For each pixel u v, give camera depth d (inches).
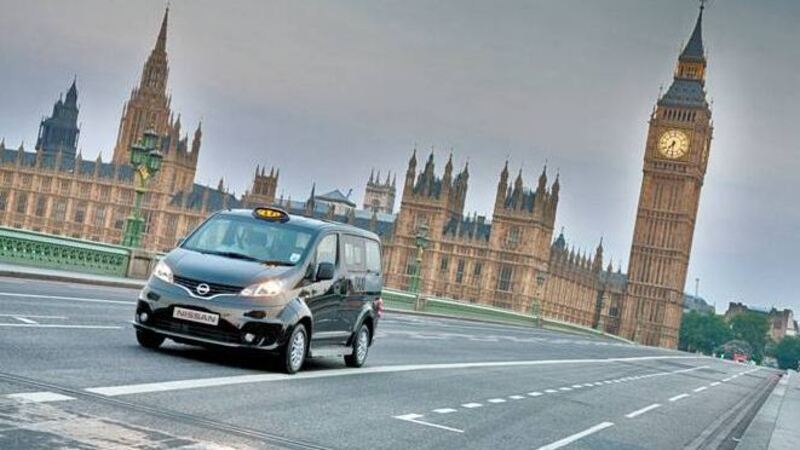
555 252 6732.3
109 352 514.0
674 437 614.9
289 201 7308.1
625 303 7549.2
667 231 7519.7
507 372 930.1
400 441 402.6
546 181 6412.4
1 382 368.5
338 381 574.2
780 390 1578.5
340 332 621.3
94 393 380.8
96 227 7145.7
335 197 7746.1
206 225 581.6
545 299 6624.0
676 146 7524.6
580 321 7313.0
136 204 1419.8
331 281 593.3
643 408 802.8
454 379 739.4
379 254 687.1
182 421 358.0
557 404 692.1
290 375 552.1
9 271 1050.7
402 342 1108.5
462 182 6796.3
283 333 535.8
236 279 530.3
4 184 7347.4
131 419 343.9
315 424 407.2
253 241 569.6
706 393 1198.3
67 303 792.9
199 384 454.6
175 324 526.0
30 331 547.8
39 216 7263.8
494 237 6412.4
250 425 376.5
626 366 1583.4
